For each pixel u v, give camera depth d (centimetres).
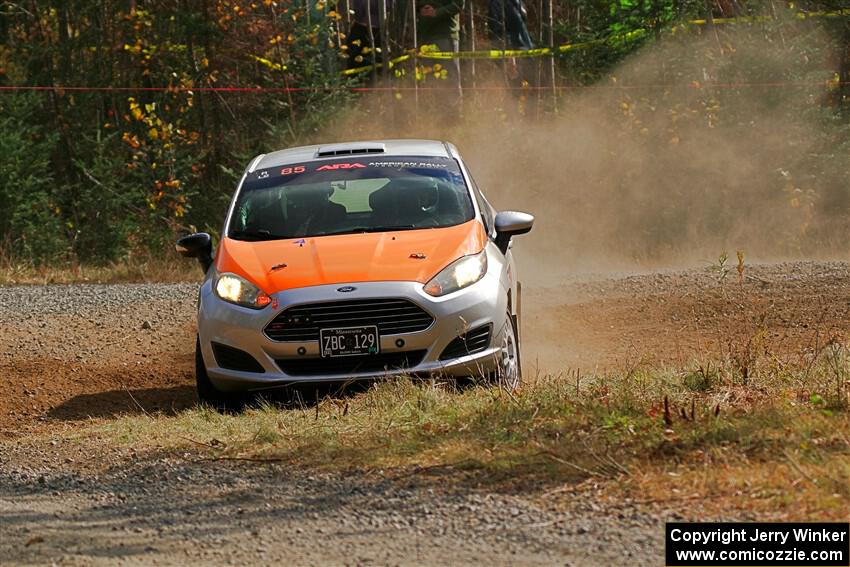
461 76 6869
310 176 2923
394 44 6669
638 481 1641
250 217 2808
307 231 2733
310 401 2514
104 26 6781
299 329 2464
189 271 5544
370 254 2569
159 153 6166
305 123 6241
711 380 2344
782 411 1938
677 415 1970
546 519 1535
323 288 2472
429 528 1539
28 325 4019
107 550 1527
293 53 6438
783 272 4384
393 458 1883
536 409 2100
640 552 1388
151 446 2145
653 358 3070
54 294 4644
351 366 2475
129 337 3781
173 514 1689
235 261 2625
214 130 6588
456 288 2502
